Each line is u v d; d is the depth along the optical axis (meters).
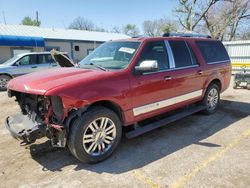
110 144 3.76
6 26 23.86
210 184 3.07
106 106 3.81
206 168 3.45
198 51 5.41
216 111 6.36
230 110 6.51
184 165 3.55
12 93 3.96
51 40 22.70
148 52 4.27
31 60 12.08
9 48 19.27
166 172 3.37
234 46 15.77
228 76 6.47
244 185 3.04
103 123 3.62
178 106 4.89
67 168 3.52
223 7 30.66
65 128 3.29
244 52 15.34
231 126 5.21
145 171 3.40
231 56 15.98
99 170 3.45
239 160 3.67
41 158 3.83
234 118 5.79
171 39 4.85
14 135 3.49
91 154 3.54
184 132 4.88
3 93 10.57
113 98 3.61
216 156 3.81
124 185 3.08
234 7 30.45
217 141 4.41
